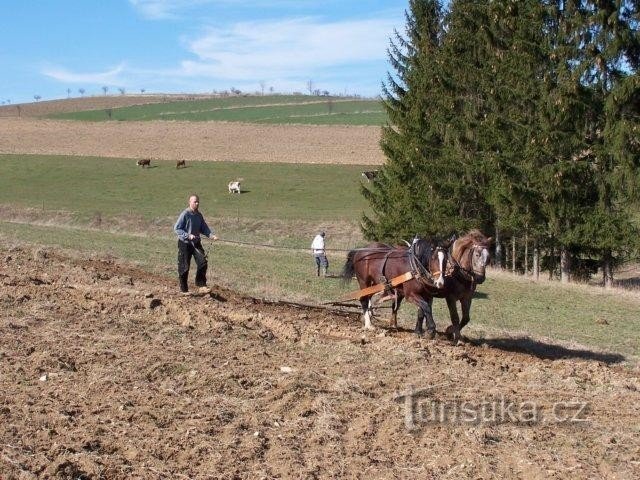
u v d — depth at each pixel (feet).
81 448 25.89
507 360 43.86
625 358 53.52
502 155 107.04
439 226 118.62
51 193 216.13
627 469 26.30
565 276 108.78
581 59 102.42
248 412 30.63
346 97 517.96
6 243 88.28
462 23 117.19
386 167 128.06
